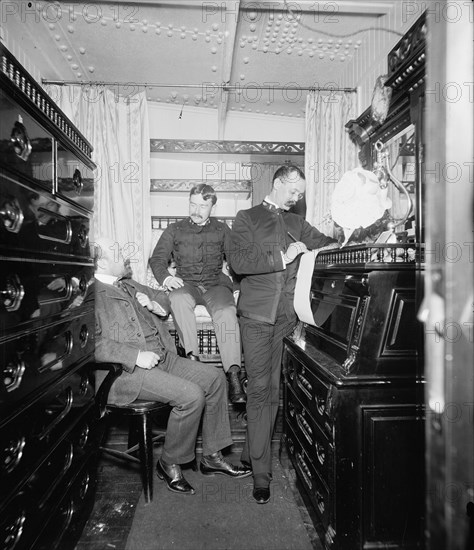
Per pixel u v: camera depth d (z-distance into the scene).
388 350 1.52
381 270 1.50
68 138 1.57
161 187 3.49
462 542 0.72
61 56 2.82
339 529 1.49
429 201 0.75
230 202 3.75
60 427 1.50
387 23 2.37
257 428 2.12
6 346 1.11
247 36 2.62
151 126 3.64
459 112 0.70
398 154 1.98
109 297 2.24
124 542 1.77
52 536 1.43
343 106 3.02
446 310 0.71
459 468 0.72
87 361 1.82
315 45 2.73
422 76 1.64
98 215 3.06
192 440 2.15
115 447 2.58
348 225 1.94
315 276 2.20
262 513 1.98
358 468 1.49
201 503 2.06
